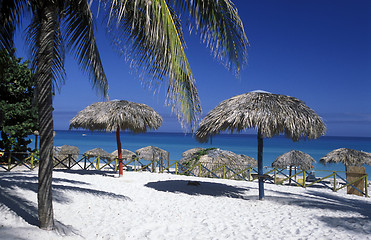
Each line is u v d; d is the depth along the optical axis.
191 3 3.49
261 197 7.72
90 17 4.82
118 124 10.02
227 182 11.30
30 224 4.05
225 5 3.86
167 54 3.10
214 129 6.99
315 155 46.78
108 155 18.06
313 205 7.23
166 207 6.51
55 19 4.07
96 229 4.55
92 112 10.30
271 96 7.24
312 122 6.87
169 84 2.93
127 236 4.36
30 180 7.71
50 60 3.97
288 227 5.12
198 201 7.34
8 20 4.84
